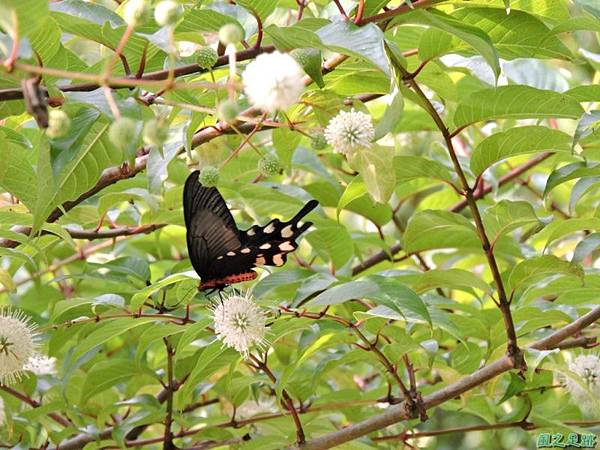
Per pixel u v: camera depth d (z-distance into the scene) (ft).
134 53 3.44
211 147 3.77
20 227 3.77
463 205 4.52
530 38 3.64
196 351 3.91
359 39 3.27
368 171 3.47
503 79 4.17
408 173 3.71
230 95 3.11
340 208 3.83
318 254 4.05
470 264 4.64
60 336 3.78
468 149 4.83
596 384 3.77
